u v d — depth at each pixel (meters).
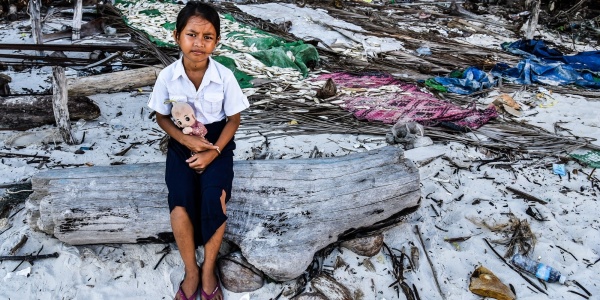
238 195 2.99
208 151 2.62
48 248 3.02
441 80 6.28
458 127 4.82
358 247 3.06
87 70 5.96
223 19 8.36
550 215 3.56
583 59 7.27
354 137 4.62
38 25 6.44
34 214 2.99
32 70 6.09
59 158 4.02
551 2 10.95
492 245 3.29
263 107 5.21
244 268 2.77
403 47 8.03
